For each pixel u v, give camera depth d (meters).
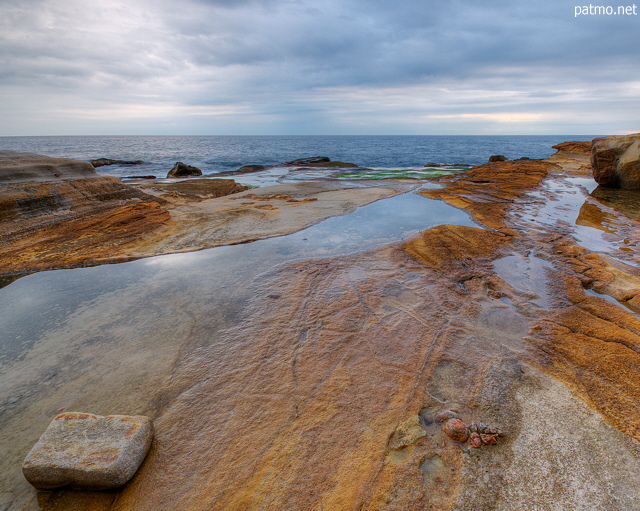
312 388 3.10
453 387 3.06
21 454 2.53
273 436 2.62
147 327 4.16
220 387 3.14
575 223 8.12
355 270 5.75
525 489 2.17
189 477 2.32
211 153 55.25
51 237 7.39
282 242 7.38
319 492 2.20
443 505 2.10
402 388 3.07
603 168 12.40
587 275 5.19
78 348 3.77
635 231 7.30
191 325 4.19
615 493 2.12
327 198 12.22
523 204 10.36
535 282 5.12
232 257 6.52
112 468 2.17
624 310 4.21
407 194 13.00
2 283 5.48
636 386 2.95
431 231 7.75
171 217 9.44
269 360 3.50
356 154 49.28
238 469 2.37
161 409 2.90
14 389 3.17
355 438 2.58
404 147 69.81
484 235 7.36
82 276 5.74
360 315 4.32
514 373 3.21
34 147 74.19
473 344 3.67
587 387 2.98
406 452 2.46
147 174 27.56
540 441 2.50
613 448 2.41
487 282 5.16
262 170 25.22
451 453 2.44
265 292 5.02
